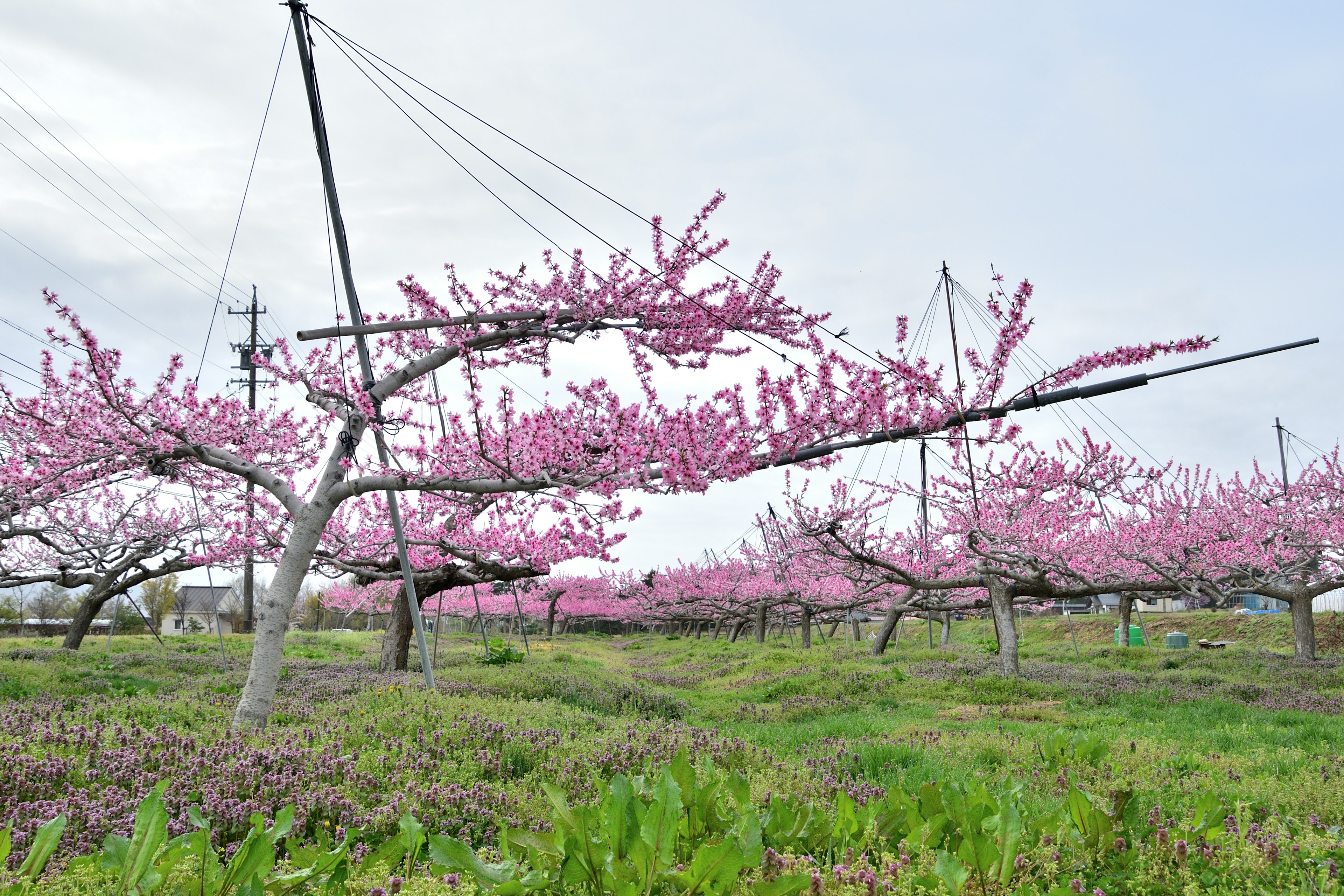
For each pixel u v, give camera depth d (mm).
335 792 4723
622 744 6668
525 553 13789
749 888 2727
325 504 8680
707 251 10484
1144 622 36750
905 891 2865
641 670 25734
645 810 2754
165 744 5594
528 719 8070
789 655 24344
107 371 8055
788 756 7266
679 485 8016
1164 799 5305
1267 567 18469
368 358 9836
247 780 4828
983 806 3426
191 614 55875
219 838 4195
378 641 31375
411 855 3119
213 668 15477
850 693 15664
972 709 12766
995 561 15758
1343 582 19828
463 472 8805
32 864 2748
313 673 14859
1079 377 9203
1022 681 15578
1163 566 17750
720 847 2580
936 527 24234
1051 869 3344
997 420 10562
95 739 5555
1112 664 21469
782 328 11133
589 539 12664
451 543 13102
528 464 8094
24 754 4957
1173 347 8688
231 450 11867
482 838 4352
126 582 18359
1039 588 16672
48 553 18797
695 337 10852
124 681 12461
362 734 6738
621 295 10266
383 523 15148
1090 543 17047
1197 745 7934
